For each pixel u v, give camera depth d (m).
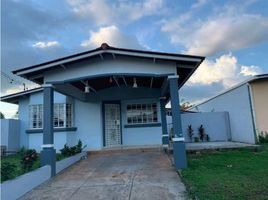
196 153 11.27
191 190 5.92
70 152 11.06
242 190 5.75
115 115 14.06
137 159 10.40
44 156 8.54
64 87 10.87
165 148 11.99
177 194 5.92
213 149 11.50
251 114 14.17
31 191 6.80
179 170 8.06
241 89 15.26
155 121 13.98
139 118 14.08
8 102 15.01
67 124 13.40
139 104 14.16
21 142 14.30
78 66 9.16
